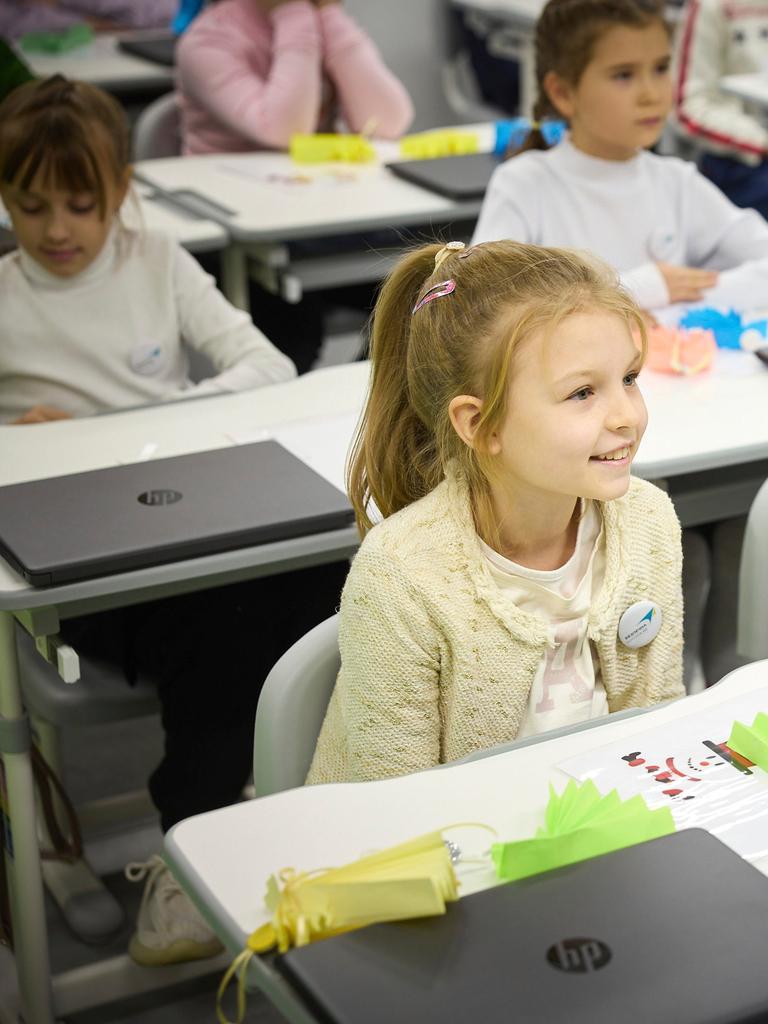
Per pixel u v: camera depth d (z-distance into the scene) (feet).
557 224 8.31
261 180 10.36
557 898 3.02
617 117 8.00
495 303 3.95
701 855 3.15
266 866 3.28
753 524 5.14
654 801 3.51
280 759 4.27
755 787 3.55
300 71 11.23
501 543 4.24
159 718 8.54
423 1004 2.72
